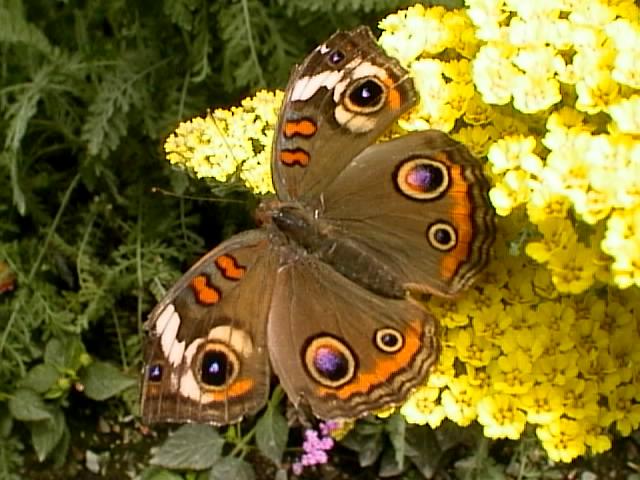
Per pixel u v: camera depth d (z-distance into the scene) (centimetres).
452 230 12
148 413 12
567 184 11
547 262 11
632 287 12
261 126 14
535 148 12
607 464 20
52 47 20
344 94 12
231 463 20
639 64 11
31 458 21
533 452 20
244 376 12
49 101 21
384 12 20
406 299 12
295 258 12
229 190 16
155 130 20
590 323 12
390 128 13
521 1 12
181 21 19
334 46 12
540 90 12
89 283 21
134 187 21
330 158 12
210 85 21
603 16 12
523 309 12
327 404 12
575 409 12
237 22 19
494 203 11
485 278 12
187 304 12
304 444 20
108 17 21
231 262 12
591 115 12
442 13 14
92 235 22
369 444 20
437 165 12
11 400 20
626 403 12
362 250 12
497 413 12
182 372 12
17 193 20
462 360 12
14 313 21
